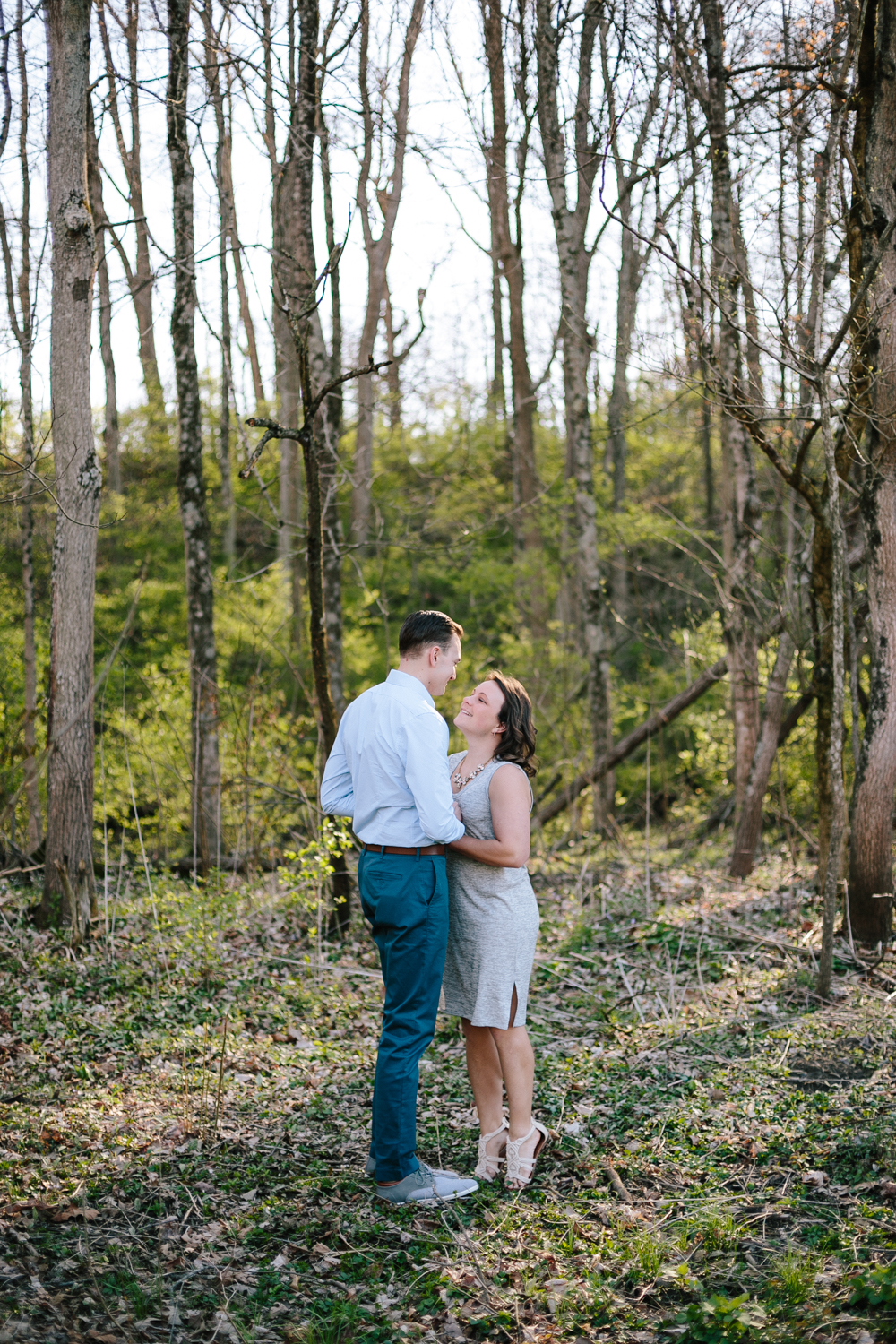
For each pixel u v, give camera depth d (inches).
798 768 384.2
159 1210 119.6
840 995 204.1
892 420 216.4
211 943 237.3
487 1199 125.6
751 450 333.7
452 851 132.1
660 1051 177.9
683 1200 124.0
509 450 737.0
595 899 301.0
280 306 210.7
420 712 123.3
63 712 254.2
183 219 363.9
